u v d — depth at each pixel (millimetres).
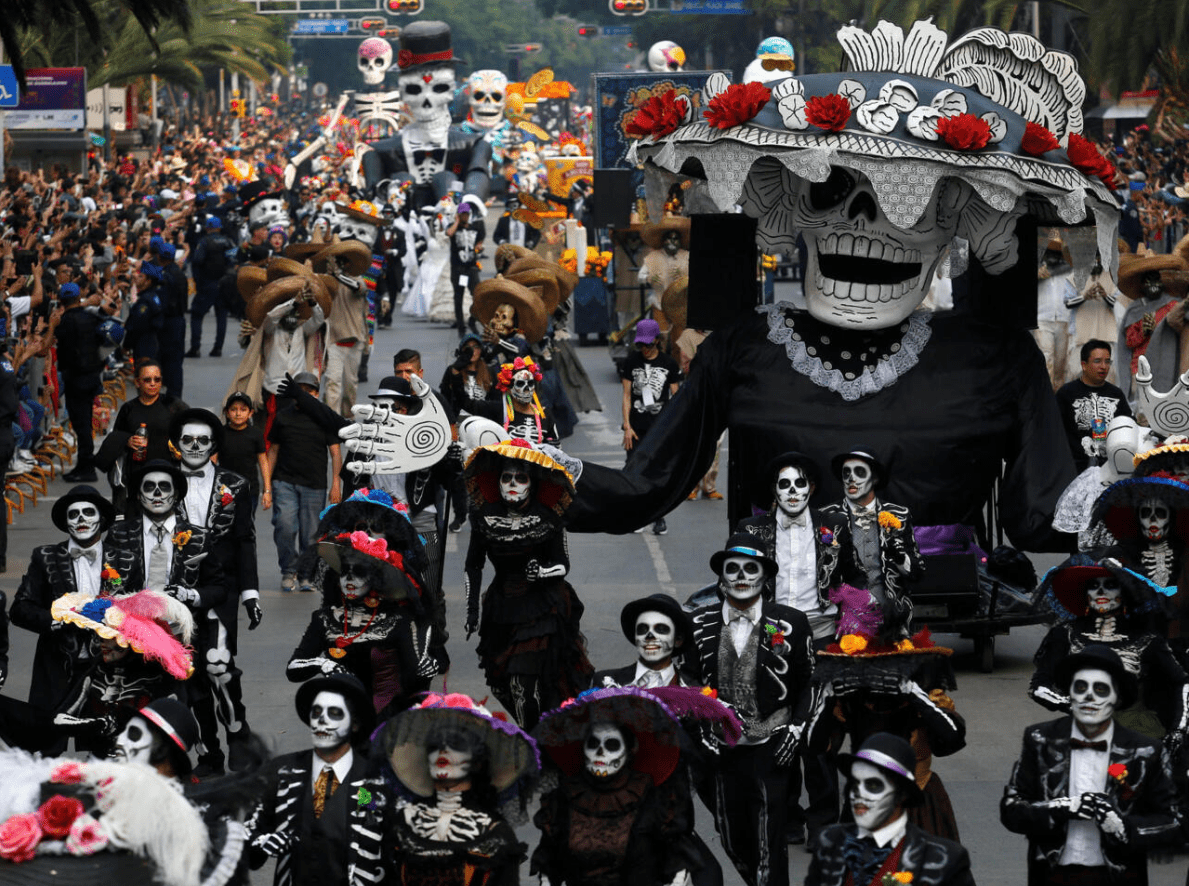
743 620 15055
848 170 21938
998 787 18297
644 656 14273
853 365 22609
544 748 12453
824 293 22422
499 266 45656
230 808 11484
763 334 22984
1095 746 12898
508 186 129375
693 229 23203
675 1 148625
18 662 23641
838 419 22312
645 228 52500
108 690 16000
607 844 12242
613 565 30125
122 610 15812
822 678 14828
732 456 23109
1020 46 22359
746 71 55000
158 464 17750
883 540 17484
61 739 16750
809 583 17234
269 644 24453
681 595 27594
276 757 12906
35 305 37969
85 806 10016
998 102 22328
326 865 12422
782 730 14906
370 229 57250
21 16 34938
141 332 44344
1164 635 17172
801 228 22516
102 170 80750
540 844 12594
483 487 18406
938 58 22297
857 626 14875
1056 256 38125
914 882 11289
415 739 11867
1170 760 13352
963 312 23328
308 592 27797
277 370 32656
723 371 23078
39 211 54688
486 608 18500
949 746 14680
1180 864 16000
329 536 16719
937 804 14672
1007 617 22562
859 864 11422
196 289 59312
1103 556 15898
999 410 22625
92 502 17375
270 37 154000
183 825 10070
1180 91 82750
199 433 18453
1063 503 21578
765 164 22766
